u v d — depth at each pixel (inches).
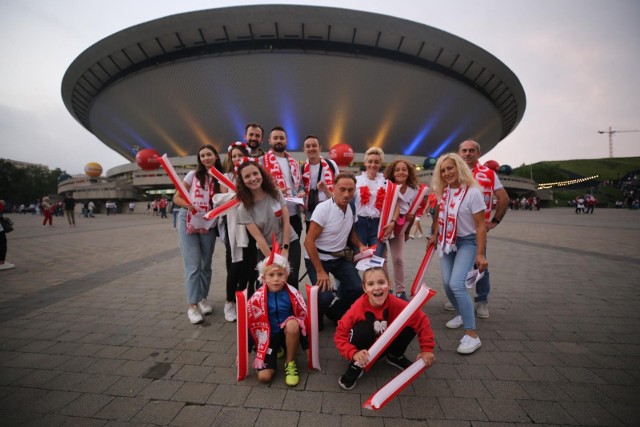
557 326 119.8
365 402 71.2
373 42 1366.9
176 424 68.4
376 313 88.7
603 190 2509.8
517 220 700.7
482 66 1515.7
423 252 293.9
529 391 79.6
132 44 1370.6
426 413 71.5
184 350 103.7
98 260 259.6
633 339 108.4
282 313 92.4
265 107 1444.4
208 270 139.5
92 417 71.1
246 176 106.7
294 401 76.5
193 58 1354.6
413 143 1699.1
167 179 1286.9
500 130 2145.7
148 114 1590.8
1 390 81.7
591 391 79.4
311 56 1336.1
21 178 2669.8
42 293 167.2
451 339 110.7
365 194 150.6
